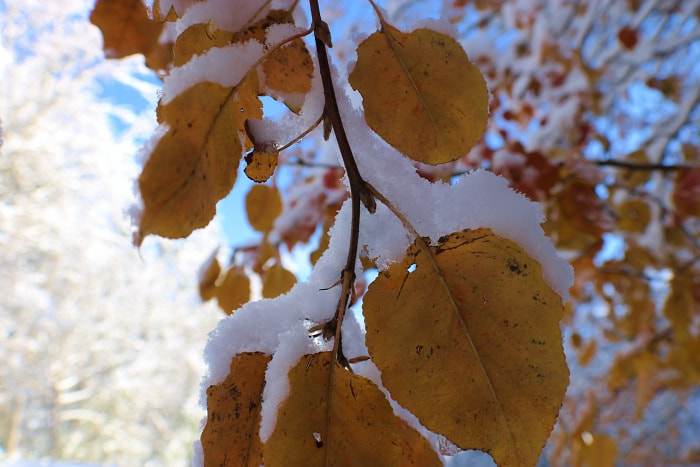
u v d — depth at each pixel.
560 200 0.71
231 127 0.16
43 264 5.47
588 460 0.89
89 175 5.18
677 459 2.32
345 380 0.17
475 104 0.19
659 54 1.29
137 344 6.09
